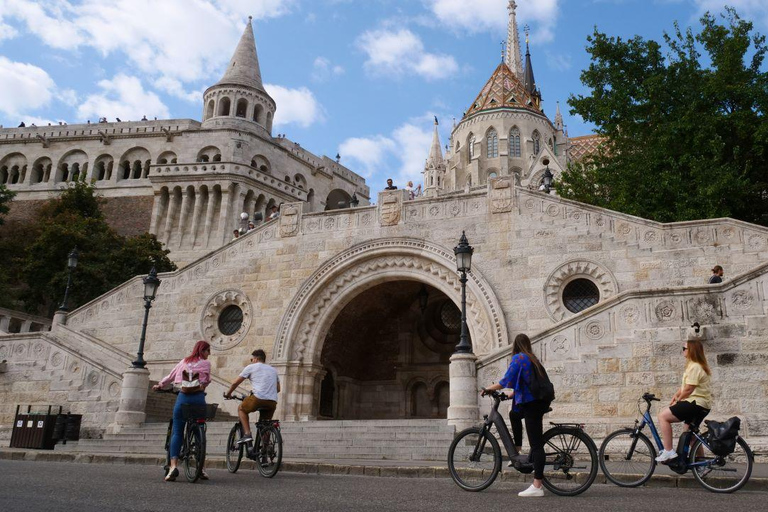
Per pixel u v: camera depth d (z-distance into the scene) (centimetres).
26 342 2348
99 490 787
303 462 1195
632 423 1393
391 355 2975
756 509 669
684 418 866
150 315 2669
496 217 2294
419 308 2952
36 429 1812
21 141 6594
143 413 1995
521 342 838
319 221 2555
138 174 6356
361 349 2992
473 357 1641
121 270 4172
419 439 1548
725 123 2338
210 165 5591
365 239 2458
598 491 835
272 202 5856
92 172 6359
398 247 2386
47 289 4144
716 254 1989
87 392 2161
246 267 2605
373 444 1584
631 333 1457
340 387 2886
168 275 2703
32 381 2277
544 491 808
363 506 676
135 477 966
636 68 2569
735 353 1320
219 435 1761
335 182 7231
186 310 2628
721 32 2495
